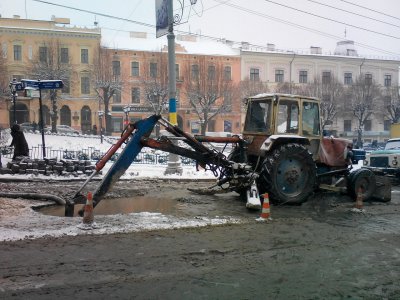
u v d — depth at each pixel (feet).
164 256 17.39
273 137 28.91
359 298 13.65
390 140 51.19
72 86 153.58
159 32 48.93
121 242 19.20
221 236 20.80
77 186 36.70
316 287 14.51
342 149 33.06
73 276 14.92
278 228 22.77
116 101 157.38
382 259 17.79
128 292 13.67
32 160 42.80
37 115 148.97
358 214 27.27
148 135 25.86
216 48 170.50
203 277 15.17
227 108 141.28
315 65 177.88
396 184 46.42
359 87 151.33
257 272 15.84
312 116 31.78
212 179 44.45
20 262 16.15
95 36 154.61
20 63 149.48
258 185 29.81
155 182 42.39
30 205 27.27
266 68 172.45
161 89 134.72
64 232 20.25
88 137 105.19
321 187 31.78
